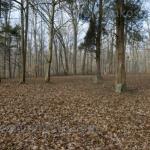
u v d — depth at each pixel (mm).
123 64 19250
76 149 7789
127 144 8438
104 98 16422
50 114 11727
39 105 13430
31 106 13078
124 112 12852
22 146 7766
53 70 53938
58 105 13727
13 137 8461
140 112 12922
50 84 23250
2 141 8070
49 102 14352
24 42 22828
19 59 46344
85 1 26281
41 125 9945
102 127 10102
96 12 26422
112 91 19359
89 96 16953
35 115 11352
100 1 25906
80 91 19031
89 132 9406
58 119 10953
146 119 11586
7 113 11359
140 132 9688
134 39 23531
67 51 59344
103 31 26672
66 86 21984
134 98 16812
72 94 17469
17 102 13836
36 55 53406
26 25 22594
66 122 10562
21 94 16453
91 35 26781
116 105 14469
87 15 26547
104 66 66750
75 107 13484
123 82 19250
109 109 13391
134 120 11352
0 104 13125
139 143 8578
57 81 26891
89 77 33469
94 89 20344
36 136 8664
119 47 19281
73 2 26266
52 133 9062
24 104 13438
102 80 26906
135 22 21516
